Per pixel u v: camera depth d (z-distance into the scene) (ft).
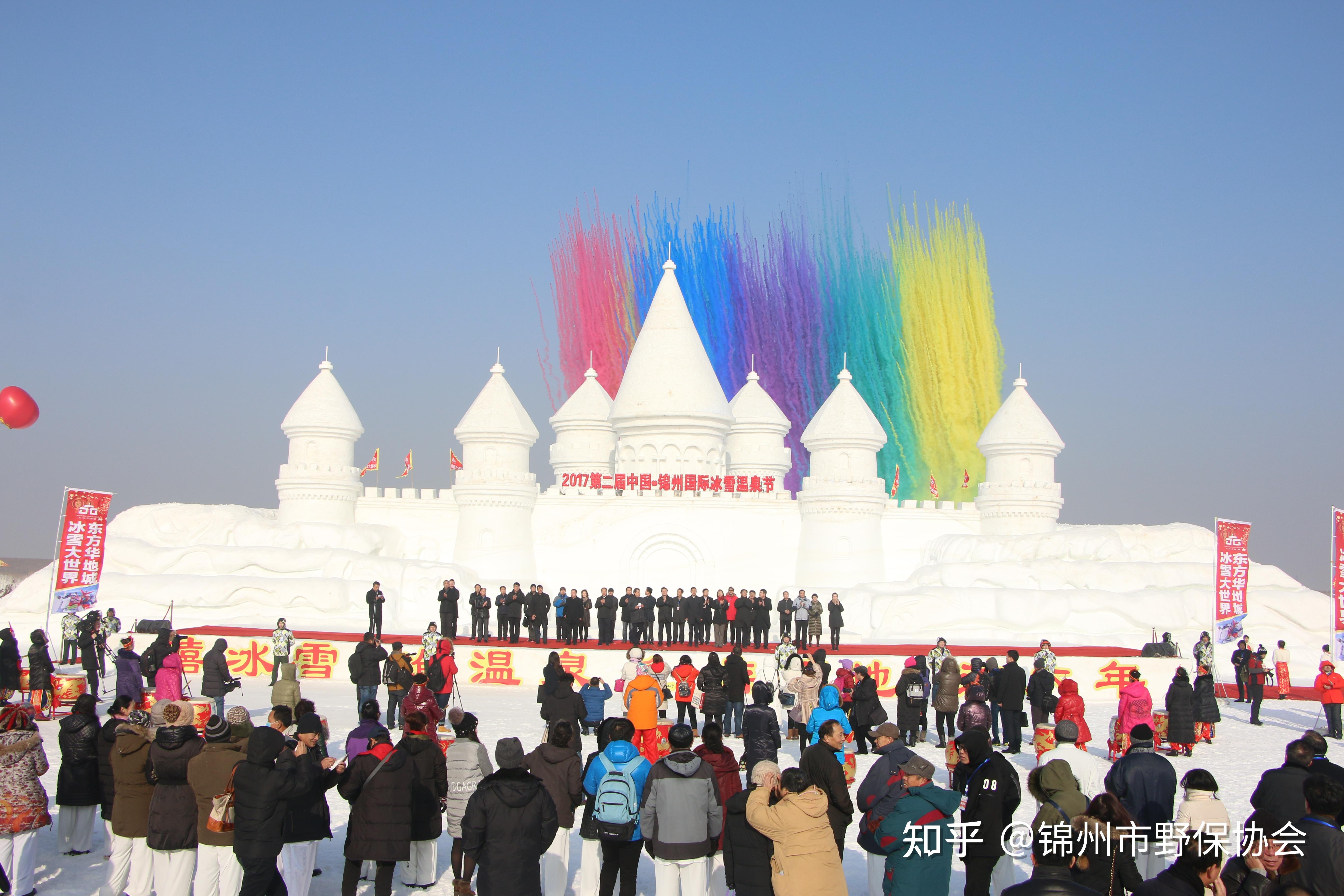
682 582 153.48
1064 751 41.29
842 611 112.47
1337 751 75.66
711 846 34.68
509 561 148.97
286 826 35.37
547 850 34.47
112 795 41.52
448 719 61.82
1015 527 154.51
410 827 36.55
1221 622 101.71
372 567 133.39
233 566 132.87
